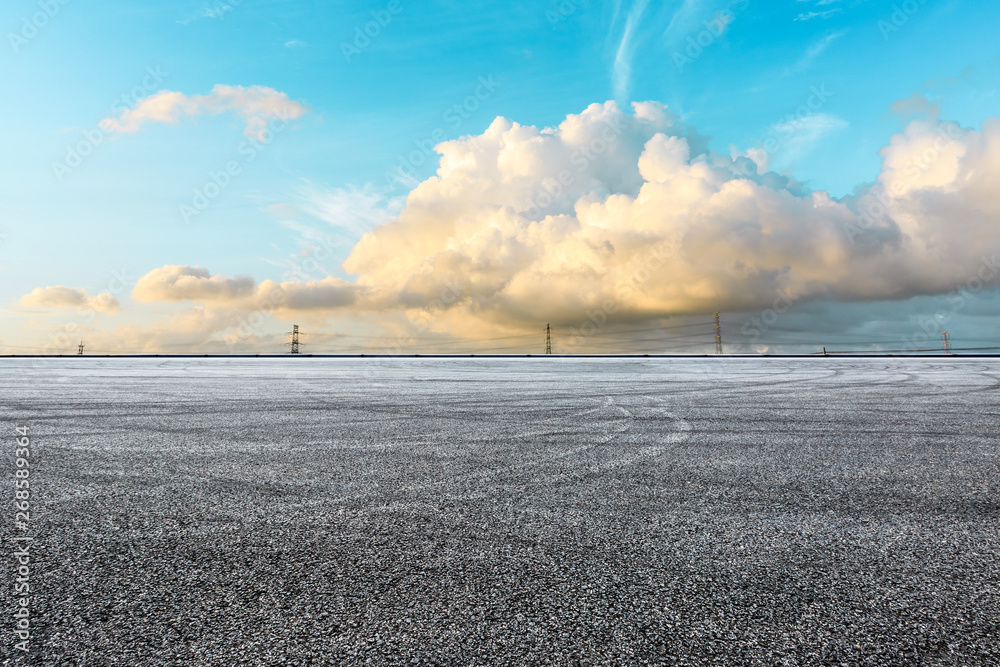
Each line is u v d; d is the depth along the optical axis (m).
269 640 1.53
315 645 1.51
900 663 1.44
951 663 1.44
